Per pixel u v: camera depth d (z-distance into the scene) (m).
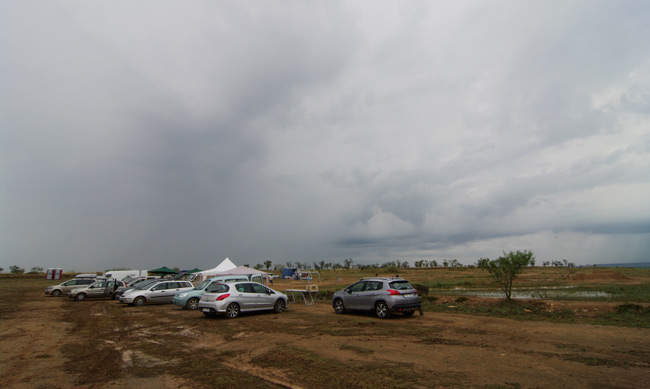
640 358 7.74
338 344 9.77
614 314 14.48
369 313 16.91
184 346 9.96
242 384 6.44
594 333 10.76
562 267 102.50
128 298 22.42
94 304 24.02
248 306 16.34
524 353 8.34
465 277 58.34
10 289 38.59
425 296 22.50
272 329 12.52
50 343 10.59
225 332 12.13
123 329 13.17
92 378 6.98
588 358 7.77
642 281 40.34
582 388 5.84
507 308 17.19
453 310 17.67
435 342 9.85
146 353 9.14
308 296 26.38
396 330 11.91
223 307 15.62
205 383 6.54
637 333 10.68
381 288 15.26
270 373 7.08
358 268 102.62
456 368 7.16
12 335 12.00
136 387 6.41
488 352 8.52
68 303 24.64
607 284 35.69
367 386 6.15
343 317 15.58
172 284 24.02
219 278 22.92
